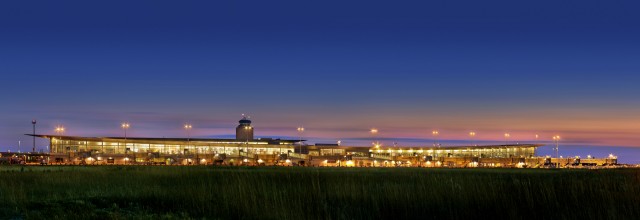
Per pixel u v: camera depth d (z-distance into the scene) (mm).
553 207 22031
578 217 21125
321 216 22531
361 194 26281
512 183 25078
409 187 26156
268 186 28438
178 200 26547
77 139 182375
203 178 40938
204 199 25078
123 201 27266
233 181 32969
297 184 31141
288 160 149625
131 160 151125
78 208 24719
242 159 155500
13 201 25812
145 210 24703
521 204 22594
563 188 23531
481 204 23078
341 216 22438
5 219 22188
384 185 27484
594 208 21359
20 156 151750
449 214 22906
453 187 24500
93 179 42375
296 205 22766
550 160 184000
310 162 150375
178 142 191250
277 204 22859
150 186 34312
